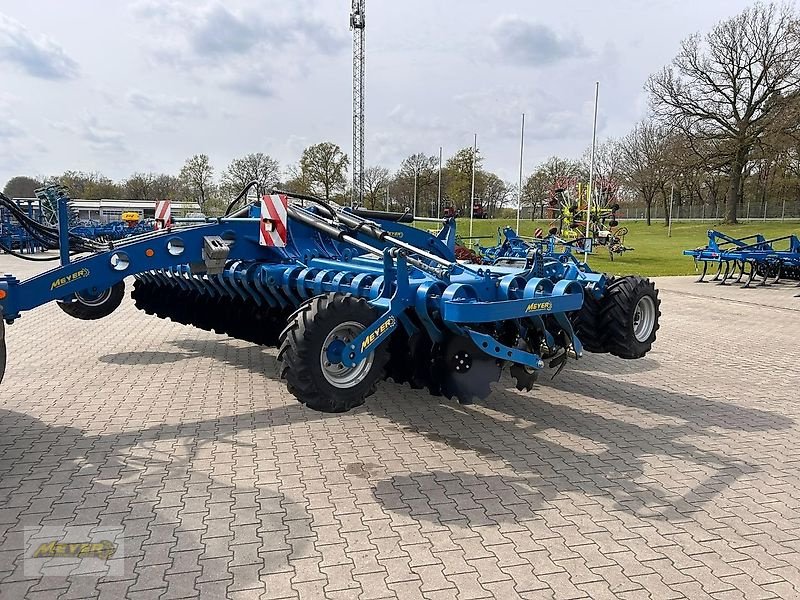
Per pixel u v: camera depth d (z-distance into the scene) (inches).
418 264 189.0
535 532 139.9
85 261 202.7
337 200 2055.9
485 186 2289.6
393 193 2380.7
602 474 172.6
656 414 227.0
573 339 223.8
